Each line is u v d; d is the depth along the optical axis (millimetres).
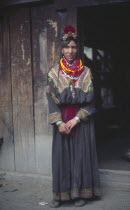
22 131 3453
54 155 2631
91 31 5129
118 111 6582
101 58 5988
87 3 2936
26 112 3400
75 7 3002
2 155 3617
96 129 5496
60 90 2531
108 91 6352
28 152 3451
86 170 2574
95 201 2754
